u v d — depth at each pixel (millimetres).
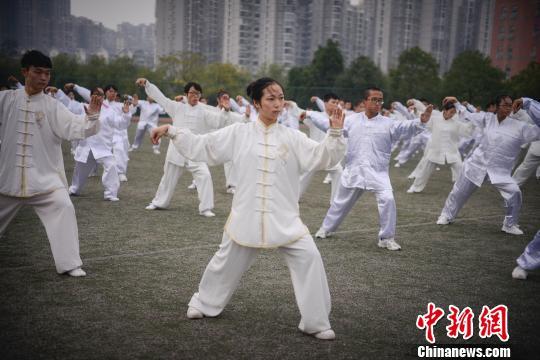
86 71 50594
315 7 104375
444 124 11680
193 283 5137
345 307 4645
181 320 4242
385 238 6707
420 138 16344
